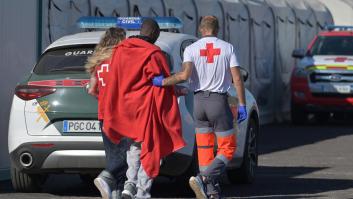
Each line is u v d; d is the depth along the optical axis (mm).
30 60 21312
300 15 41562
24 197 17344
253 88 36250
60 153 16719
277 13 38719
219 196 16141
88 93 15914
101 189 15023
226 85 16078
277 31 38750
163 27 18938
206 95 16016
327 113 39562
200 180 15883
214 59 15984
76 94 16750
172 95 14945
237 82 15977
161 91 14805
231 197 17672
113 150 15133
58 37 23078
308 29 42594
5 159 20438
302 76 37188
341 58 37125
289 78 40625
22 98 17062
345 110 36875
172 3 29156
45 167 16906
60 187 19312
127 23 18359
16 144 16969
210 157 16172
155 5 28062
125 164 15133
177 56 17531
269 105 38375
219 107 15977
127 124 14828
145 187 14742
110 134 14789
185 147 16719
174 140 14883
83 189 19047
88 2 24453
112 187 15094
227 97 16125
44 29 22359
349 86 36656
